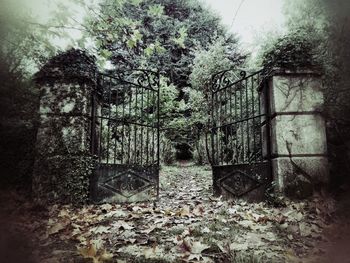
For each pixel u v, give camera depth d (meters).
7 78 3.73
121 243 2.65
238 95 7.95
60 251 2.44
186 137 11.12
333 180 3.92
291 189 3.87
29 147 4.19
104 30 4.24
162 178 7.28
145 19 13.33
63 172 4.22
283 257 2.22
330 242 2.50
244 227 3.12
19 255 2.29
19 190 4.05
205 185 6.42
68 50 4.62
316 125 4.01
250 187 4.44
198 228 3.06
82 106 4.41
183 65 13.83
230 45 13.40
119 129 7.12
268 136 4.30
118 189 4.60
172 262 2.19
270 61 4.41
